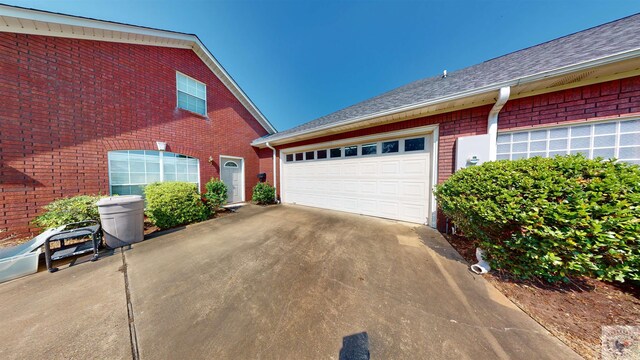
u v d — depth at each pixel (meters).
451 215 3.29
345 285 2.41
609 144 3.01
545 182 2.07
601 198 1.84
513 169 2.42
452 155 4.33
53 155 4.31
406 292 2.25
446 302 2.07
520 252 2.33
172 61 6.49
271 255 3.26
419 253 3.28
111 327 1.79
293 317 1.89
